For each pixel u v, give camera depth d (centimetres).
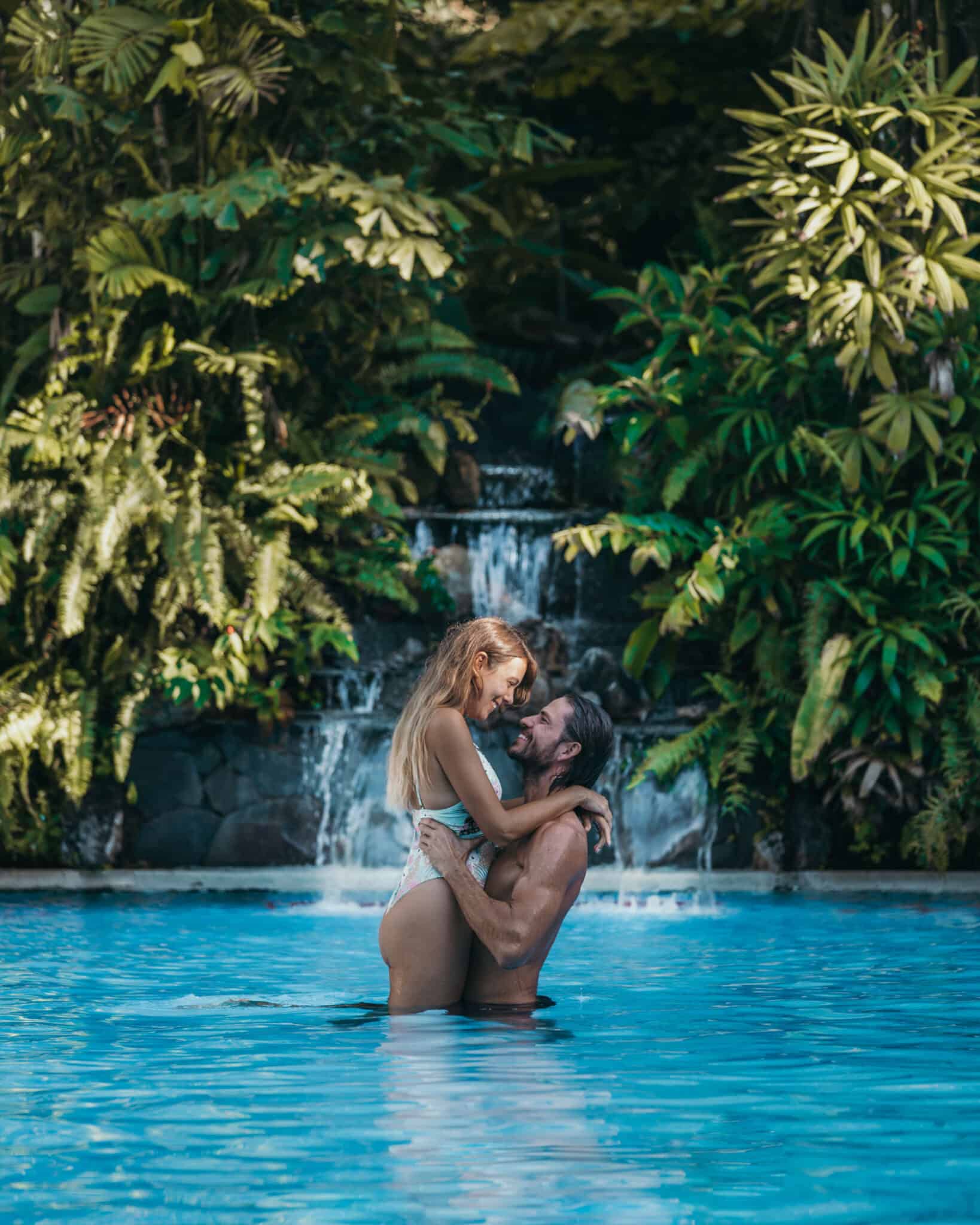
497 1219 220
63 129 1005
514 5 1419
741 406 1016
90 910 784
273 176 932
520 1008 428
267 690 959
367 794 973
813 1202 228
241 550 959
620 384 1099
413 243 945
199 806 950
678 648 1020
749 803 970
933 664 934
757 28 1386
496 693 432
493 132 1141
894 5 1077
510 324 1485
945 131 1005
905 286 921
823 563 994
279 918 754
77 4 1002
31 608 965
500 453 1233
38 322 1081
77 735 902
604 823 426
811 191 927
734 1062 343
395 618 1061
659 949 610
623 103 1566
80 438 961
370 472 1063
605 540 1062
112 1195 234
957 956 579
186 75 975
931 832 912
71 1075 331
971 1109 293
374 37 1046
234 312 1048
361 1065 339
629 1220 219
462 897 412
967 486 954
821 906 823
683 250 1524
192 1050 363
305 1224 218
